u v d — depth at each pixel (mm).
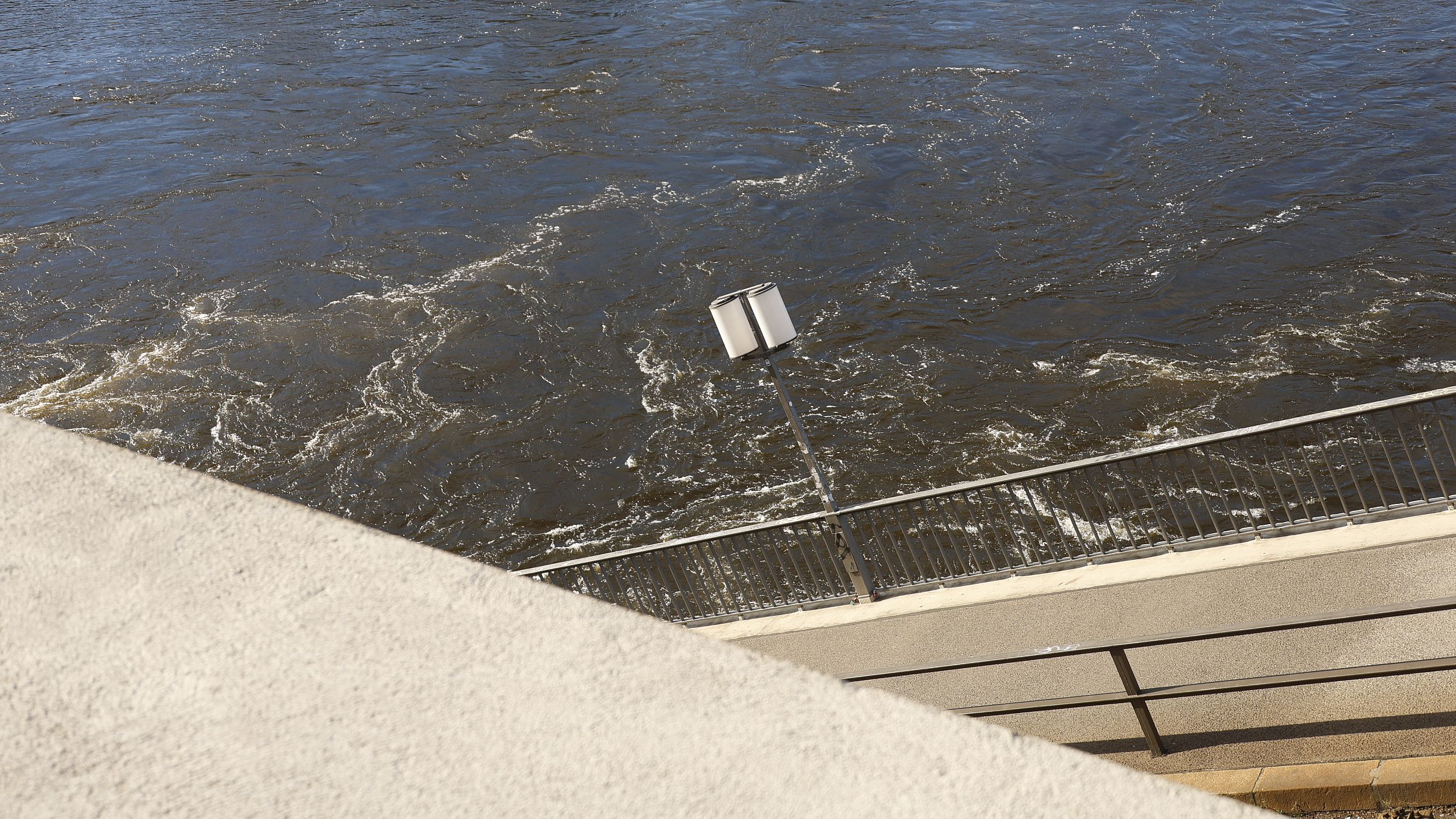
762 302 10828
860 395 28484
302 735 1149
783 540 11008
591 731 1127
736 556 11273
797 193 43281
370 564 1326
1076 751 1068
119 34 79312
